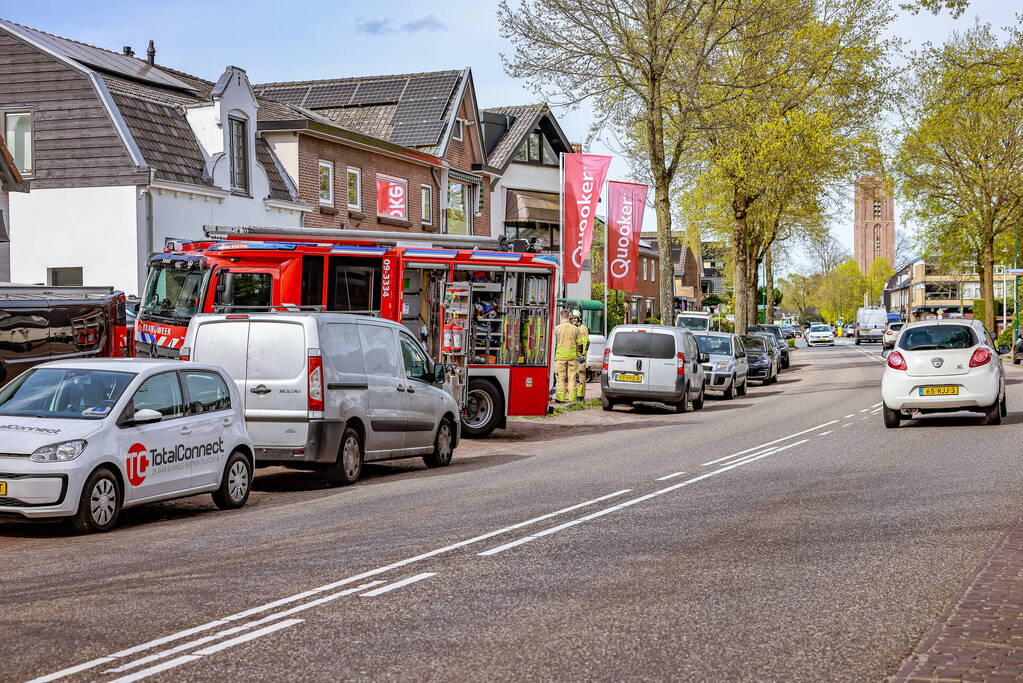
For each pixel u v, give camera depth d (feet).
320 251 63.05
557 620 21.48
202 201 89.40
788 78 130.52
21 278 85.15
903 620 21.36
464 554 28.43
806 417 77.10
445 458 53.01
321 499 41.24
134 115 85.66
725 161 132.36
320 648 19.54
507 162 158.10
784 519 33.40
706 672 17.97
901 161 165.68
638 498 38.40
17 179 67.51
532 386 66.08
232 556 28.91
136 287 82.74
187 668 18.37
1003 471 43.60
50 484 32.96
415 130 130.62
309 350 44.04
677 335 84.99
